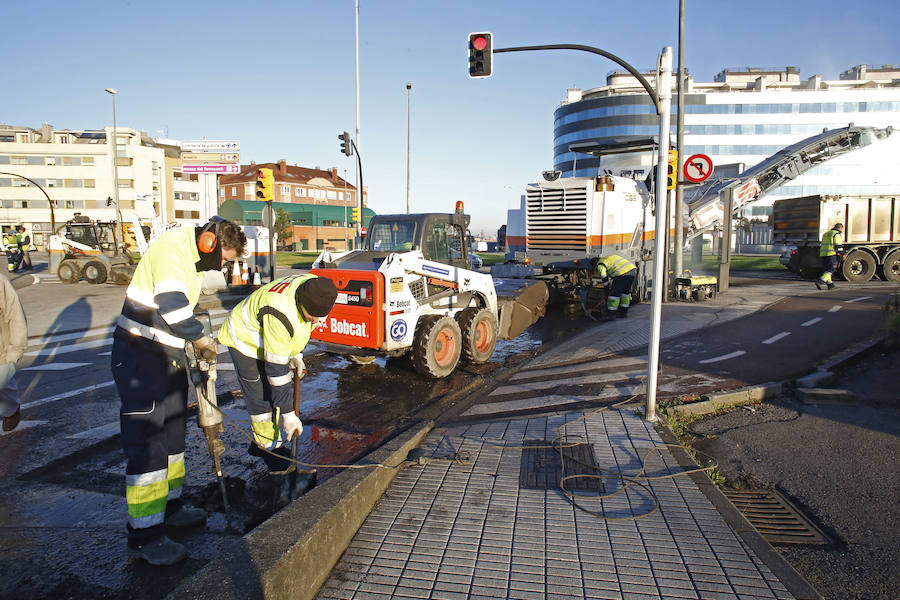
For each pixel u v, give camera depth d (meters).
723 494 3.72
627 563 2.91
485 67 8.73
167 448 3.29
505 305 8.80
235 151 47.09
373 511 3.50
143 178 70.12
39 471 4.36
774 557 2.97
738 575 2.80
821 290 15.75
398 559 2.97
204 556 3.18
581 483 3.88
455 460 4.29
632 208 13.68
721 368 7.16
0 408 4.09
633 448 4.52
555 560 2.94
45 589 2.83
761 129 79.62
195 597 2.24
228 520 3.61
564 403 5.96
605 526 3.29
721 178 18.41
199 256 3.37
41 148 67.81
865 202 18.64
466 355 7.75
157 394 3.20
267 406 4.34
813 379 6.44
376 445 4.99
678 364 7.46
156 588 2.87
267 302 3.90
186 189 75.62
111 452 4.77
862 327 9.58
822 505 3.74
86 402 6.17
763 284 18.09
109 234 20.33
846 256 18.36
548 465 4.21
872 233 18.69
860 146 18.36
